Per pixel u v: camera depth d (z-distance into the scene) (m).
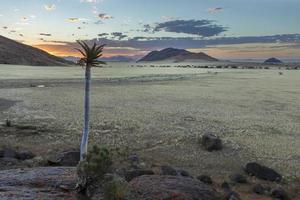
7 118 43.41
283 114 55.31
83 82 107.31
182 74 193.75
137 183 12.81
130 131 39.22
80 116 46.81
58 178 13.26
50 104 56.84
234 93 87.69
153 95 76.44
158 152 31.64
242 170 27.44
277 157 31.47
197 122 45.94
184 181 13.16
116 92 80.75
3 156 25.36
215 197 13.05
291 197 21.81
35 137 35.03
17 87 86.38
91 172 11.88
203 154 31.48
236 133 40.34
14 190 12.23
